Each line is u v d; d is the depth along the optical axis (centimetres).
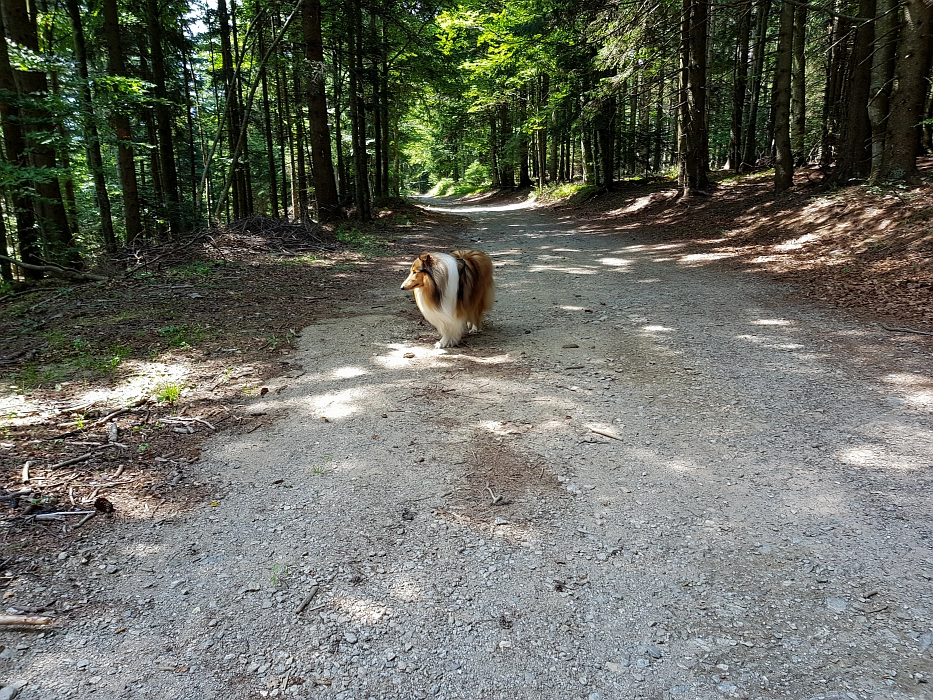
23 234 1092
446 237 1694
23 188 1003
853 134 1325
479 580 282
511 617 258
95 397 489
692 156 1847
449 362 599
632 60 1755
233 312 781
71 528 316
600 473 380
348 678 226
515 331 714
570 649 241
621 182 2584
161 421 453
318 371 572
